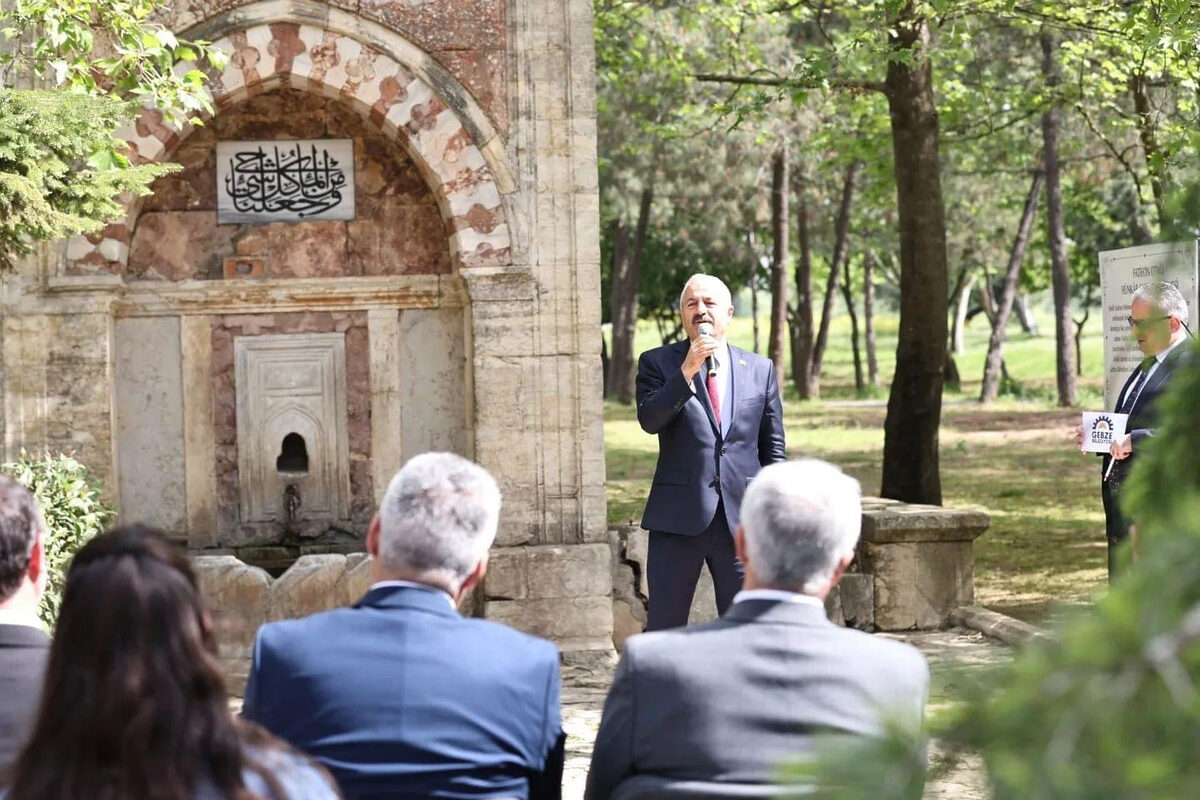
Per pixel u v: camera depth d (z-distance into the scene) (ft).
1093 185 110.73
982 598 38.14
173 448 33.78
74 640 7.99
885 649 10.57
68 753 7.73
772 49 76.89
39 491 26.58
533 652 11.15
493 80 32.27
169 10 31.50
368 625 10.84
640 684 10.51
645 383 23.29
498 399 32.24
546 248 32.35
